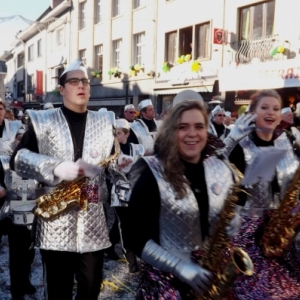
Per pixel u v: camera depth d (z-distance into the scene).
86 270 2.63
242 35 14.26
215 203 2.02
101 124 2.78
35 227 2.67
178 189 1.94
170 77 17.19
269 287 2.42
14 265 3.47
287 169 2.76
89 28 23.14
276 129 2.90
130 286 3.97
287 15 12.53
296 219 2.43
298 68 11.66
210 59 15.27
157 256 1.90
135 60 19.86
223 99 14.66
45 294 2.65
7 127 4.55
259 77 12.77
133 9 19.58
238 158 2.74
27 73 34.69
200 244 1.99
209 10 15.24
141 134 6.37
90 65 23.19
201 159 2.10
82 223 2.59
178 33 16.78
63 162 2.41
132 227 1.97
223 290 1.89
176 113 2.00
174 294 1.93
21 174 2.53
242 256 1.86
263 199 2.67
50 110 2.75
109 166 2.83
